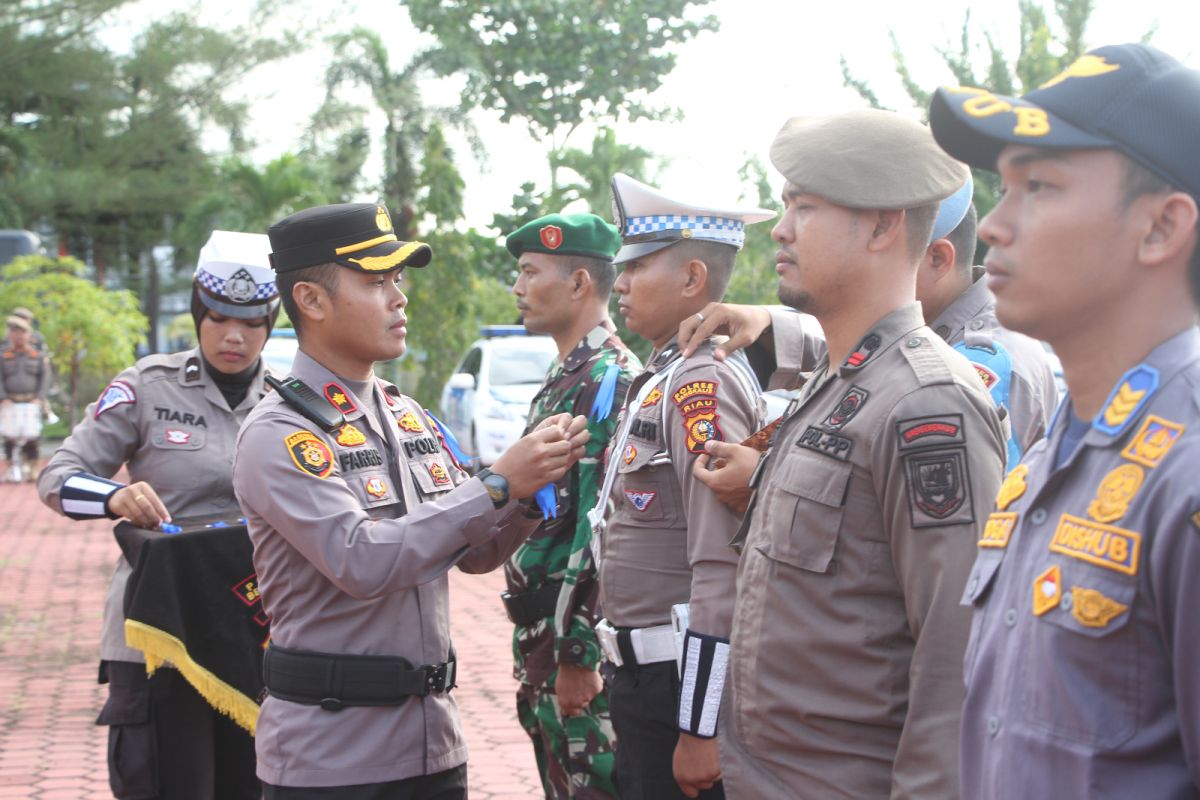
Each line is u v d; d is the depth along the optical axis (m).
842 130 2.20
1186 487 1.43
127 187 29.34
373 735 2.66
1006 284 1.62
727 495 2.48
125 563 3.69
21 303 19.69
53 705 6.21
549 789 3.70
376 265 2.77
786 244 2.27
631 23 22.92
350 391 2.85
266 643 3.43
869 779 2.07
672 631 3.04
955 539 1.96
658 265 3.30
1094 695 1.50
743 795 2.21
